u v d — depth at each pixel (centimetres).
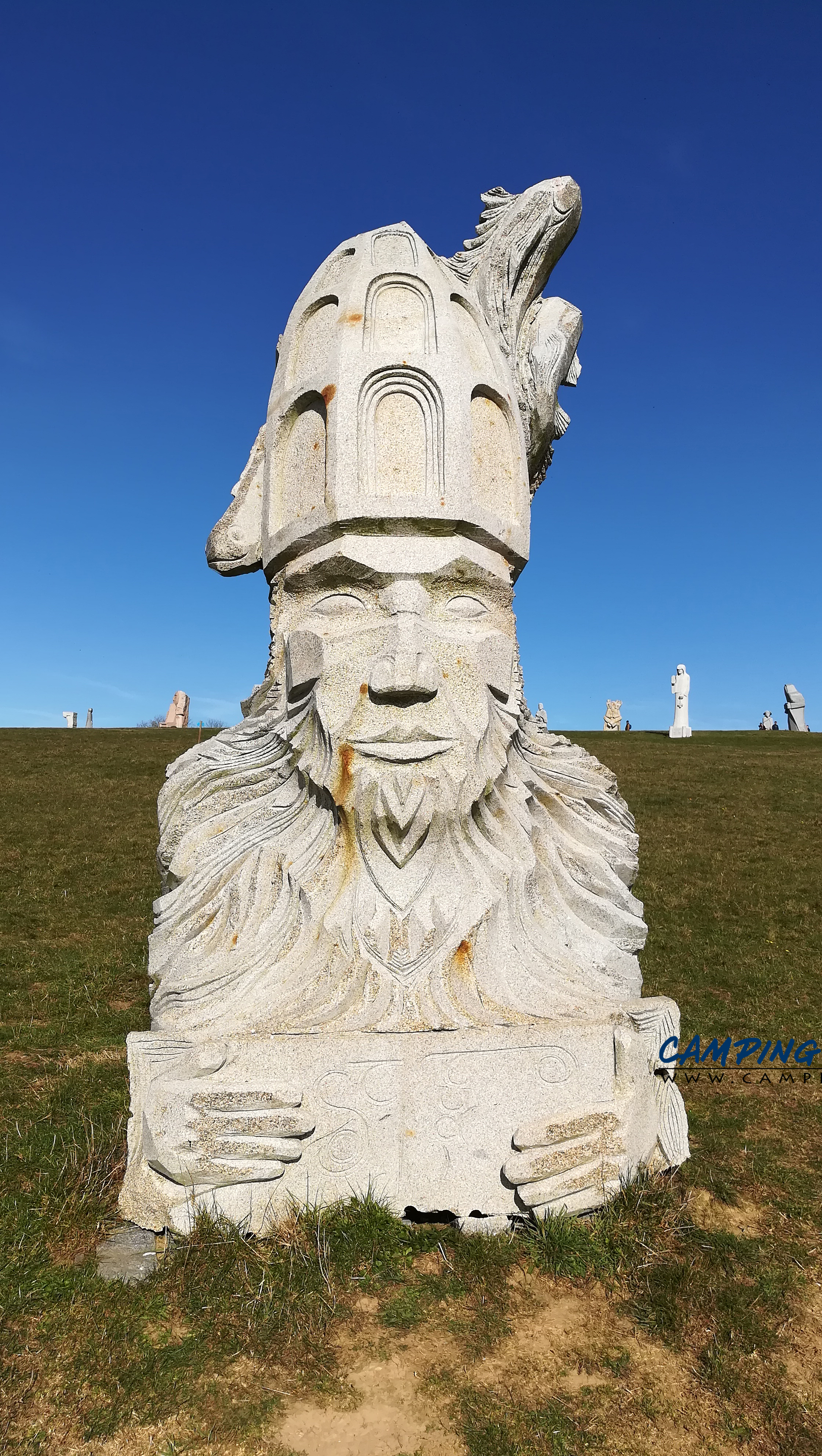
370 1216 308
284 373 415
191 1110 307
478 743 358
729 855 1138
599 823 446
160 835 425
